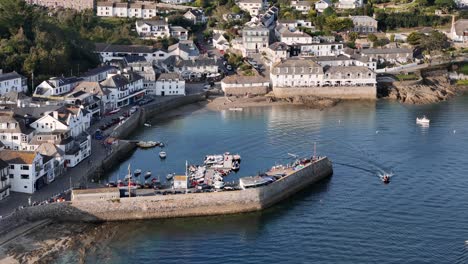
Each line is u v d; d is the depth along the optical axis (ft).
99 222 651.66
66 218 651.66
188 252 596.29
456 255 583.17
